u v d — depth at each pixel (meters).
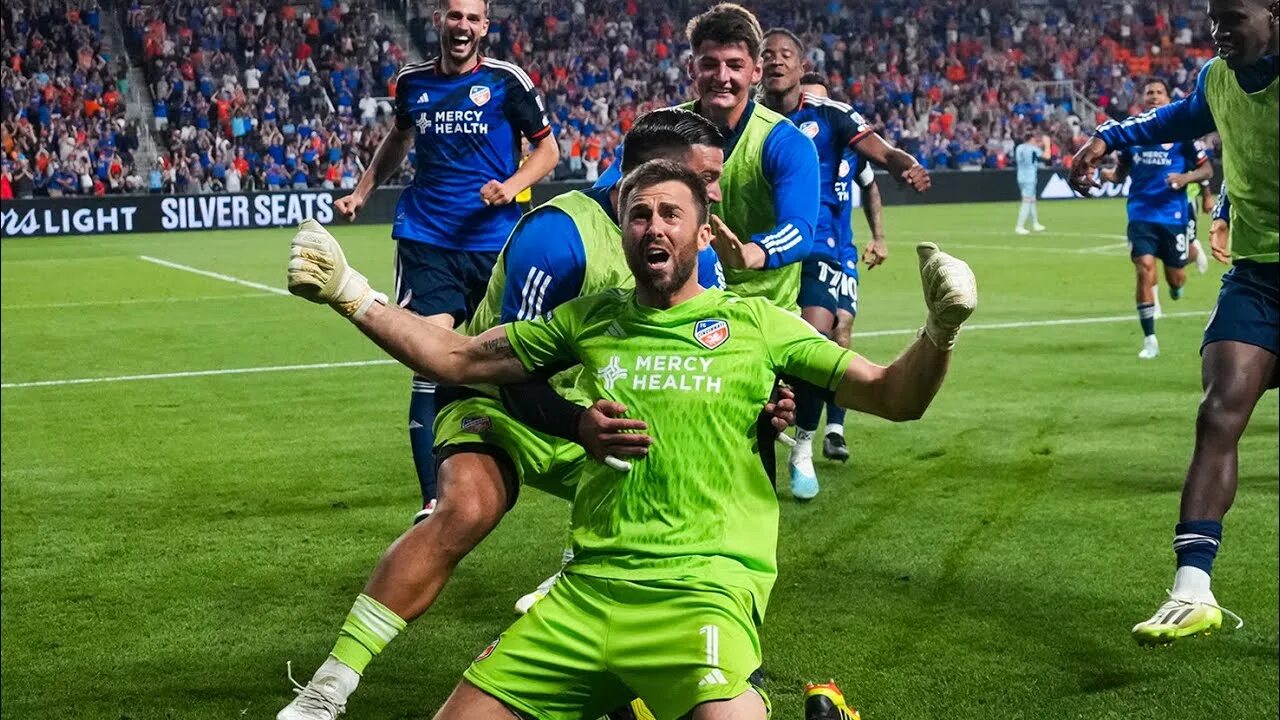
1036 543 5.42
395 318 2.95
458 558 3.47
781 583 4.97
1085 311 13.03
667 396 2.86
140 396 9.16
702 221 2.90
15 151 25.75
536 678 2.83
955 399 8.55
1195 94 4.37
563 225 3.58
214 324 12.94
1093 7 35.78
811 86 6.91
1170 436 7.40
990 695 3.89
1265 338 4.06
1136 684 3.96
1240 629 4.40
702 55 4.63
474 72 5.99
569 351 3.00
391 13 29.80
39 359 10.85
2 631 4.57
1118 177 10.11
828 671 4.09
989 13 35.00
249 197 26.52
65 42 27.77
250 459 7.21
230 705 3.94
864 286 15.47
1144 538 5.45
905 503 6.09
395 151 6.23
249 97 28.30
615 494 2.87
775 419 2.95
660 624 2.77
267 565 5.31
